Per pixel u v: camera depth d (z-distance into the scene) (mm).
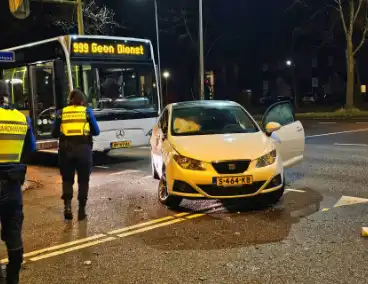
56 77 10969
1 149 4016
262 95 58469
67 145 6707
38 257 5172
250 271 4492
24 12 12664
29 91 11969
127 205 7426
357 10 27750
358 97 40250
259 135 7180
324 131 18484
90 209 7270
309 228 5766
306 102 50094
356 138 15359
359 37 37312
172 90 49375
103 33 29250
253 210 6730
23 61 12500
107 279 4469
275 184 6609
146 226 6180
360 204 6836
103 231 6059
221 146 6621
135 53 11992
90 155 6844
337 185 8203
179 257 4965
